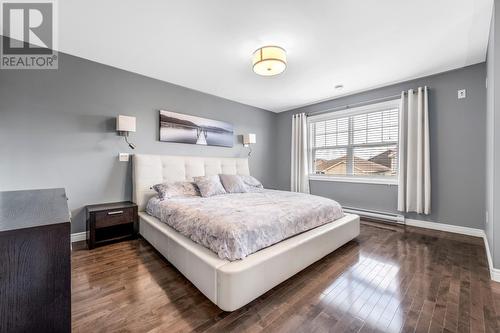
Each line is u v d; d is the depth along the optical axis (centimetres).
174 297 162
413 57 272
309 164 483
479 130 290
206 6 183
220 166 407
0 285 63
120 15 194
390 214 360
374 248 257
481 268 206
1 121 225
